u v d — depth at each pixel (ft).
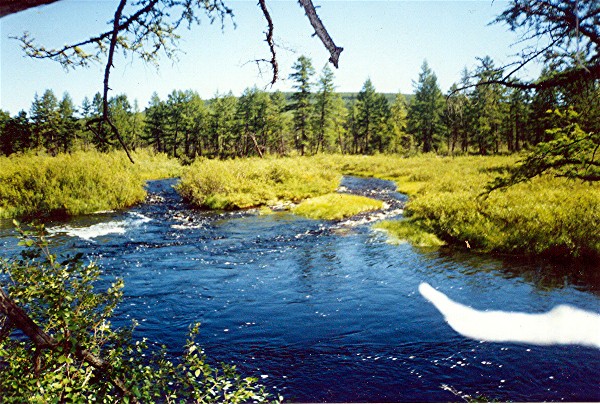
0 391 9.96
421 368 21.61
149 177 140.26
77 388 10.05
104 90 9.11
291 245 48.24
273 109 244.22
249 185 85.56
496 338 24.16
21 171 72.08
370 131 272.72
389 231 52.11
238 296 32.37
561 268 34.73
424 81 229.45
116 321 27.81
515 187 56.90
